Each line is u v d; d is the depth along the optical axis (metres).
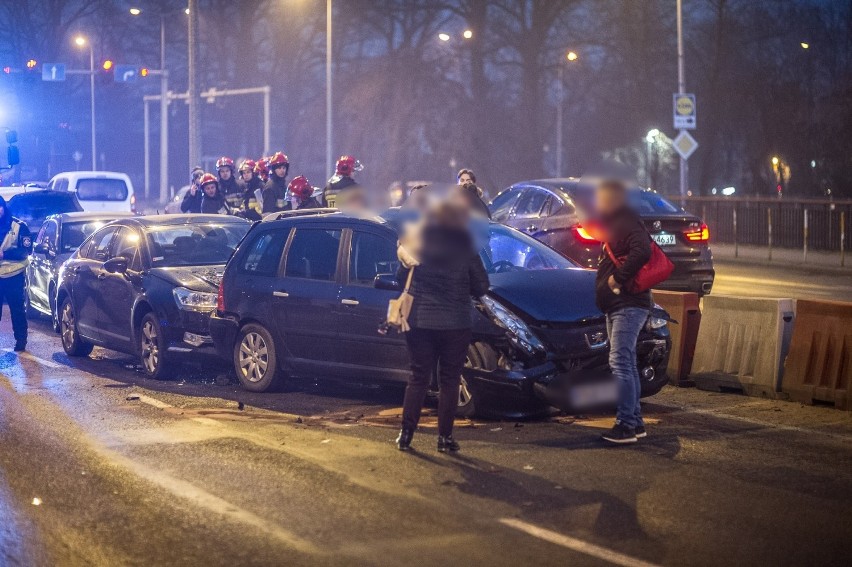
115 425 21.97
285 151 152.62
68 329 33.03
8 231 33.84
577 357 21.44
